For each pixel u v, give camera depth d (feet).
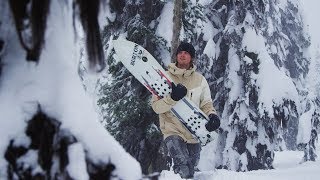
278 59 53.93
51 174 4.44
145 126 31.96
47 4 4.40
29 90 4.51
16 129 4.42
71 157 4.47
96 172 4.67
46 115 4.49
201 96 17.63
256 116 44.83
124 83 32.32
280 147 76.38
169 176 19.22
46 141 4.46
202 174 18.22
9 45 4.62
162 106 16.63
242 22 45.96
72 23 4.79
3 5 4.63
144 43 31.78
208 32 45.68
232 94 45.03
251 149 45.34
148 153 32.12
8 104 4.49
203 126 17.17
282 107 42.70
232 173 19.57
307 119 57.98
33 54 4.52
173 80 17.79
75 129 4.57
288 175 21.91
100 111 32.63
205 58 44.24
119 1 32.27
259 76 43.68
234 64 45.47
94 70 4.73
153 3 33.06
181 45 17.71
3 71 4.59
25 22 4.49
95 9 4.66
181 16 29.40
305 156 57.72
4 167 4.42
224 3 48.49
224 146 46.83
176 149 16.83
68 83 4.66
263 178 19.31
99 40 4.69
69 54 4.75
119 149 4.92
